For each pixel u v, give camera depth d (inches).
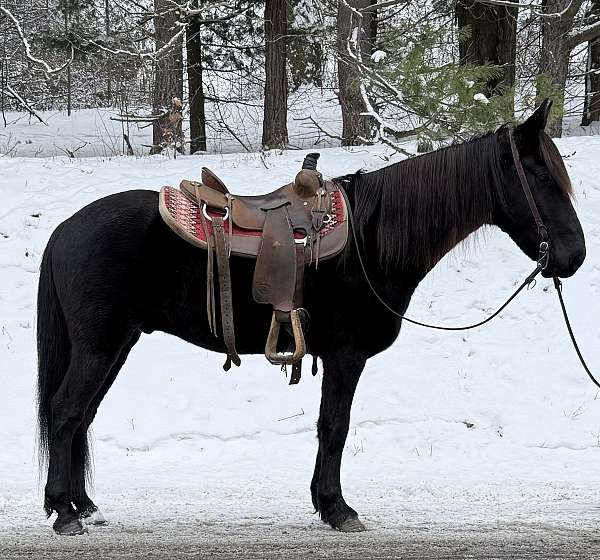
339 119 1097.4
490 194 236.8
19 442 361.4
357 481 319.6
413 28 586.6
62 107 1347.2
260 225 232.5
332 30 791.1
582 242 231.8
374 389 415.5
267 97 775.1
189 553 195.5
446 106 520.7
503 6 746.8
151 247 226.1
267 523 239.8
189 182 235.8
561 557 195.2
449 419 396.8
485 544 209.5
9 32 1019.3
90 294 222.2
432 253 237.9
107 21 789.2
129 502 277.7
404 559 190.9
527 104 519.8
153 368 424.5
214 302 227.8
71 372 222.5
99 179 581.3
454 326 469.7
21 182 574.6
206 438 376.8
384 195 237.6
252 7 887.1
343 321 231.6
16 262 502.3
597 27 708.7
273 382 418.6
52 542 208.4
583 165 599.2
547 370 434.3
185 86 915.4
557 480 323.9
